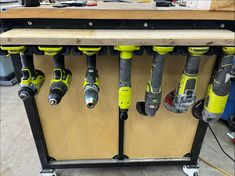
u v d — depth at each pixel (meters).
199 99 0.93
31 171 1.23
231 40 0.61
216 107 0.76
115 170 1.24
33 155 1.34
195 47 0.63
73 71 0.85
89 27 0.71
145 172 1.23
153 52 0.70
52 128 1.02
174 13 0.67
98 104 0.95
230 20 0.70
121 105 0.74
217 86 0.73
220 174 1.21
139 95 0.92
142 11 0.67
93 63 0.73
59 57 0.72
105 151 1.13
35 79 0.75
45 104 0.94
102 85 0.89
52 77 0.80
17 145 1.43
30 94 0.71
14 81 2.37
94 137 1.07
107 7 0.68
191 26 0.72
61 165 1.13
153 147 1.13
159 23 0.71
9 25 0.70
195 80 0.72
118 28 0.71
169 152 1.15
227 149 1.39
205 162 1.29
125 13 0.67
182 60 0.83
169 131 1.06
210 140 1.47
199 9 0.68
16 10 0.66
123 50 0.63
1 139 1.48
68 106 0.95
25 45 0.63
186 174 1.20
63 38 0.60
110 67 0.84
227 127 1.61
